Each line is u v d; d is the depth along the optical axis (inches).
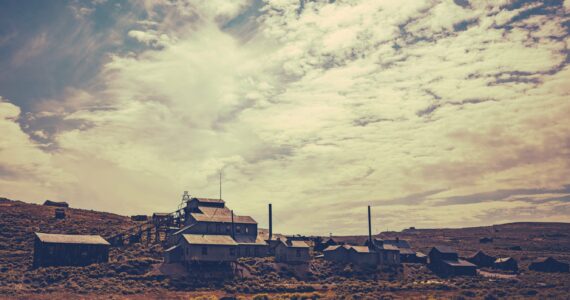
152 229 5713.6
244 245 4918.8
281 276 4365.2
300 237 6451.8
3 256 4328.3
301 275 4498.0
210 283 3791.8
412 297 3388.3
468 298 3289.9
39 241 4001.0
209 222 4896.7
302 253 4945.9
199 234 4596.5
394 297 3363.7
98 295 3218.5
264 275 4306.1
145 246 4877.0
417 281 4512.8
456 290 3801.7
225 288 3646.7
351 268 4923.7
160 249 4734.3
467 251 7313.0
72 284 3506.4
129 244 4950.8
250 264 4571.9
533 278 4729.3
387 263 5324.8
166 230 5226.4
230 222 5024.6
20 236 5009.8
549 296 3358.8
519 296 3390.7
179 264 4217.5
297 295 3346.5
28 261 4185.5
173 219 5349.4
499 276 5036.9
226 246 4325.8
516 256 6683.1
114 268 3949.3
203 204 5290.4
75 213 6387.8
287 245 4901.6
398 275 4872.0
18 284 3452.3
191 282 3784.5
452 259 5265.8
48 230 5305.1
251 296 3405.5
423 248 7623.0
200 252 4200.3
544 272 5388.8
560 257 6771.7
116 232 5511.8
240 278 4047.7
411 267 5324.8
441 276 4945.9
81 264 4072.3
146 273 3934.5
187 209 5339.6
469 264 5147.6
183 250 4286.4
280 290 3678.6
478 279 4653.1
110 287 3472.0
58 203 6786.4
